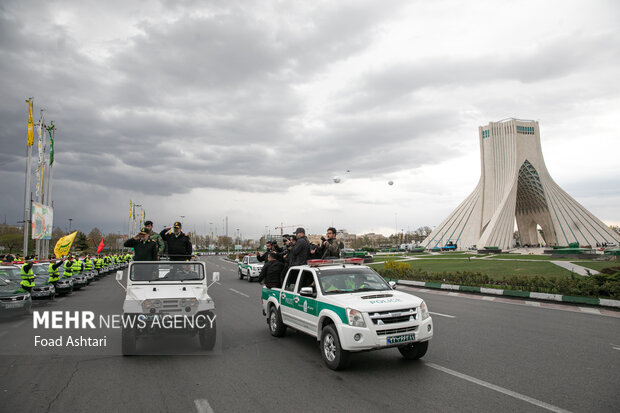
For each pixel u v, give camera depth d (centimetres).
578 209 7362
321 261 822
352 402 516
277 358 739
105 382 607
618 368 650
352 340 618
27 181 2733
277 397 538
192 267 902
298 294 812
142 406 511
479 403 506
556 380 592
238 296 1736
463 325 1025
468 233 8112
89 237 10219
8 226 7700
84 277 2186
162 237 1037
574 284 1512
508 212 7138
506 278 2000
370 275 788
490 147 7956
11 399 537
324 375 633
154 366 691
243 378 622
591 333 925
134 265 872
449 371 641
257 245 15700
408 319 648
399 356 739
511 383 581
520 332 937
